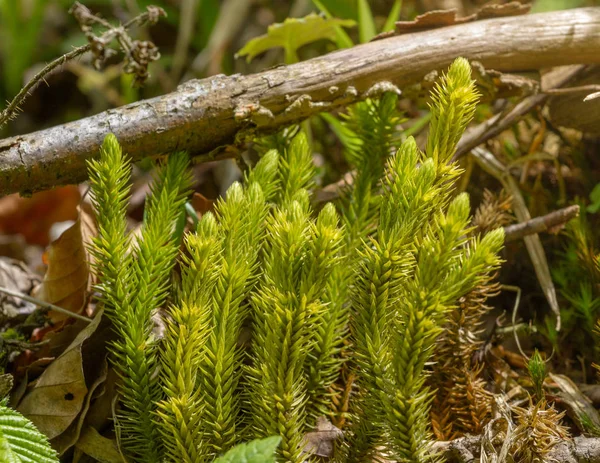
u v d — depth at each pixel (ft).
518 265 2.85
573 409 2.61
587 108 2.77
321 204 2.79
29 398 2.57
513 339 2.77
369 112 2.71
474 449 2.52
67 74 4.51
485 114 3.01
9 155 2.58
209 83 2.64
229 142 2.68
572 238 2.78
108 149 2.52
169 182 2.60
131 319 2.50
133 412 2.56
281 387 2.46
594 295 2.75
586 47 2.71
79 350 2.56
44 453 2.45
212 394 2.48
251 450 2.36
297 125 2.75
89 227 2.72
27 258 3.35
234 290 2.50
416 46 2.69
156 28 4.46
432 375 2.64
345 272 2.56
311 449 2.50
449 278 2.44
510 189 2.83
